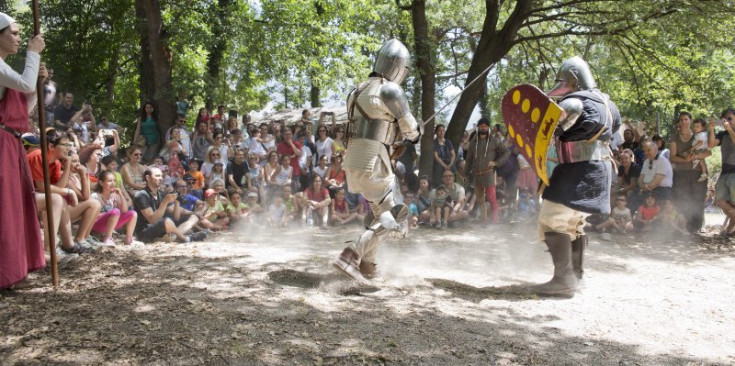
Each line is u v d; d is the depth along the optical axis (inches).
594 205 204.7
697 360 148.9
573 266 220.2
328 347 143.6
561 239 209.8
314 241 326.6
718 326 179.6
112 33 791.7
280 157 450.0
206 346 139.3
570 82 216.4
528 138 206.4
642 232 403.2
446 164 504.7
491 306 190.2
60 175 225.9
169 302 172.4
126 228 283.0
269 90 1216.2
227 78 899.4
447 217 414.9
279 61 751.1
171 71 577.0
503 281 231.5
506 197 481.1
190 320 157.1
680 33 522.9
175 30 511.2
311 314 168.9
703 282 248.7
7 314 156.8
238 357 134.2
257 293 187.6
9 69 172.4
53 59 765.3
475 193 448.5
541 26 684.1
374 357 138.7
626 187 431.2
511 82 913.5
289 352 138.9
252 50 727.1
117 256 239.9
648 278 252.8
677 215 398.6
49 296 175.9
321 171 446.0
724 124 391.2
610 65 692.1
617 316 185.6
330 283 206.5
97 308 164.4
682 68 599.8
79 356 130.8
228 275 210.8
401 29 870.4
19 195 176.9
